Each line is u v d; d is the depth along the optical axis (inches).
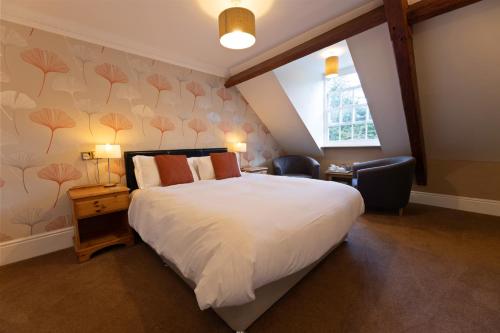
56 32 87.6
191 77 131.0
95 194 84.0
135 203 86.8
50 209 89.0
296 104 145.9
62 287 66.2
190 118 131.7
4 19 78.0
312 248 55.0
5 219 80.7
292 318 52.6
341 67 158.7
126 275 72.1
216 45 111.1
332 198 72.4
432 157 133.1
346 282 65.3
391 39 80.8
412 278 66.4
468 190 124.3
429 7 73.2
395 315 52.7
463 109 101.9
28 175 84.2
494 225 103.7
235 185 92.4
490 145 110.8
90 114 96.9
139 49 108.8
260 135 177.2
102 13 83.6
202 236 51.1
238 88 155.8
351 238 93.5
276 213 56.3
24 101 82.4
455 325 49.5
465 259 75.6
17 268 76.8
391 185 116.1
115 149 93.4
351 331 48.7
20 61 81.2
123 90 105.7
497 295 58.3
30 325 52.6
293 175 165.5
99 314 55.6
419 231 99.1
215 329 50.4
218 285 41.6
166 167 100.0
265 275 44.1
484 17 72.7
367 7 82.3
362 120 158.7
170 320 53.4
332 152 175.9
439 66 91.7
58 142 89.7
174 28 94.4
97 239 89.2
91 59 96.3
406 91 94.3
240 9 69.6
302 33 100.8
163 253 62.9
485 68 84.5
